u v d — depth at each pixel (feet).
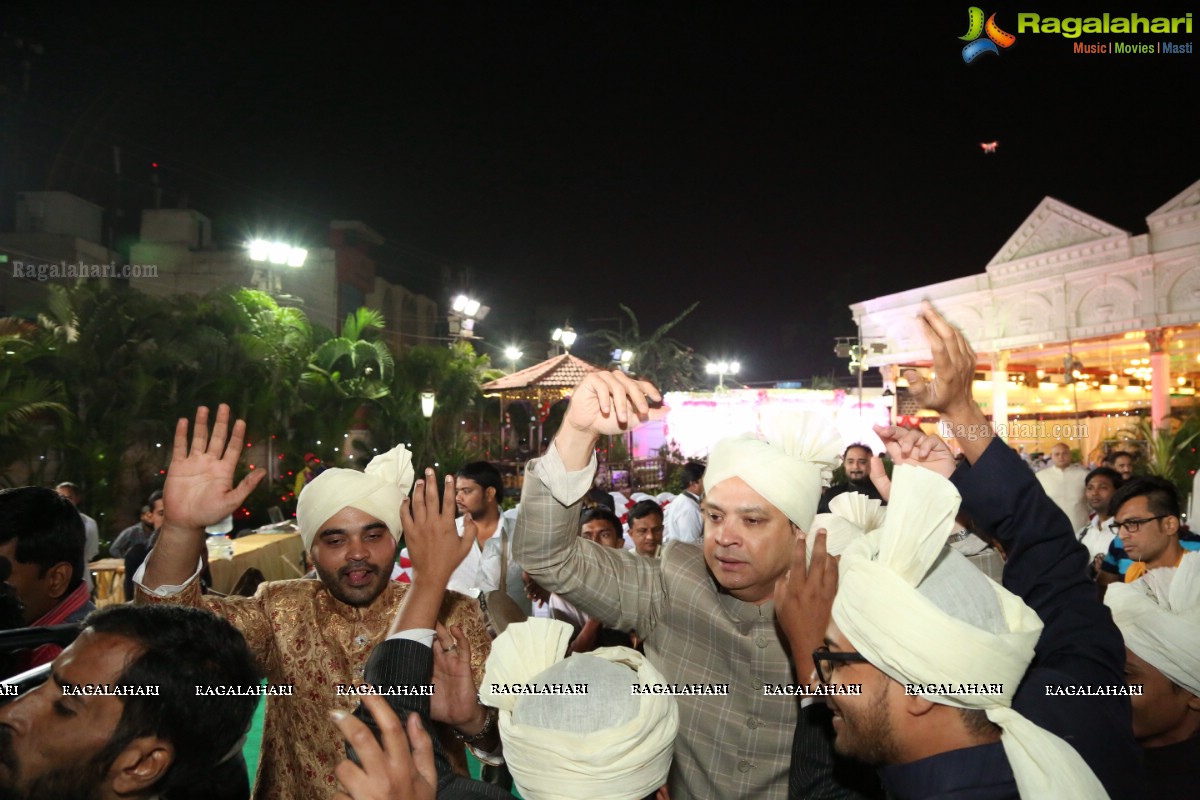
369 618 7.75
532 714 4.95
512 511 14.56
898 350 100.63
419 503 5.97
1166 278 76.07
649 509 16.58
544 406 63.36
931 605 4.17
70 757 4.33
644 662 5.33
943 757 4.29
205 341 44.04
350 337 62.08
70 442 35.81
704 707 6.98
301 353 55.31
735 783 6.81
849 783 5.53
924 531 4.42
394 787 4.14
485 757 6.84
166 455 40.57
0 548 7.83
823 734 5.59
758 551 6.60
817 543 5.76
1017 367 100.32
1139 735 6.78
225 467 6.38
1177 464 51.34
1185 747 6.69
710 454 7.06
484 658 7.68
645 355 96.32
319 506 7.54
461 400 68.39
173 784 4.58
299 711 7.46
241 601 7.63
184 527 6.30
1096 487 18.51
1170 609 7.55
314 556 7.66
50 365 38.37
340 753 7.33
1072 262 83.61
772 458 6.59
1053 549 5.90
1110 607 7.20
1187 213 74.74
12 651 6.40
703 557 7.57
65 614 8.21
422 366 64.80
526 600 14.96
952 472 6.20
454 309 83.92
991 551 7.33
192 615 4.93
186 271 67.05
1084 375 91.50
